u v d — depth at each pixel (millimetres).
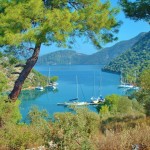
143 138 6379
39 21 13383
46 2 14328
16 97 15305
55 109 107625
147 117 14109
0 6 13688
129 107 48188
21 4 12914
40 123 8844
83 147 5965
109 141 6402
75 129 6211
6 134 8516
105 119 15633
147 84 17312
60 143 6086
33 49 14570
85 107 11383
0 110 12570
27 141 8375
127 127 11188
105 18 14289
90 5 14234
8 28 12789
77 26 13625
